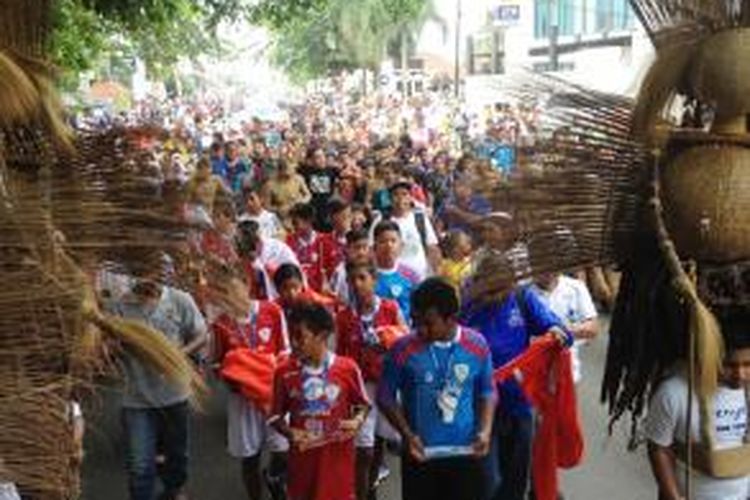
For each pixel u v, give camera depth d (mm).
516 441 5703
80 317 2680
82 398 2883
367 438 6258
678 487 3742
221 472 7461
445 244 6539
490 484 5414
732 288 3131
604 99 3303
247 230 7184
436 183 15148
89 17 13164
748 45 3018
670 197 3100
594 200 3332
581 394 8648
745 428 3666
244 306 3143
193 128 32031
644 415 3742
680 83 3127
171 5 12953
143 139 2982
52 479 2639
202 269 3020
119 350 2883
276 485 6488
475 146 5332
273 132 35219
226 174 19281
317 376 5621
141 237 2875
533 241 3416
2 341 2605
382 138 29172
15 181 2727
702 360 3141
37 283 2605
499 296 3869
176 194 2947
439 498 5246
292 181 14688
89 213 2814
